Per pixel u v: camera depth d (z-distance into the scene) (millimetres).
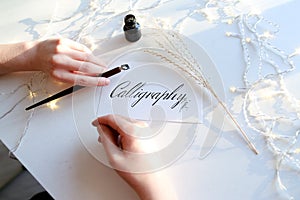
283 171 606
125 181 627
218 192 606
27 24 818
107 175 636
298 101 659
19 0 852
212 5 785
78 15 812
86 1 827
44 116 702
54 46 735
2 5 851
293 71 688
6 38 807
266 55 711
